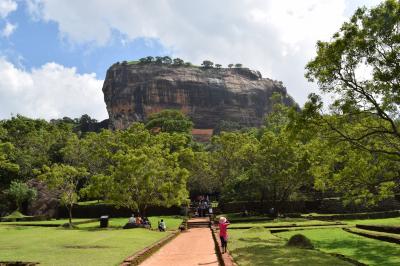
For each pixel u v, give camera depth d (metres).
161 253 19.50
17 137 69.06
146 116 152.12
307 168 41.25
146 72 162.00
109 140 63.94
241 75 172.00
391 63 19.20
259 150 45.75
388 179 23.52
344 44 20.55
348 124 23.08
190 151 59.31
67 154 62.91
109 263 14.26
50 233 28.23
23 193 50.75
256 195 49.59
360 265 15.12
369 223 31.53
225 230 18.02
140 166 38.53
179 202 41.09
